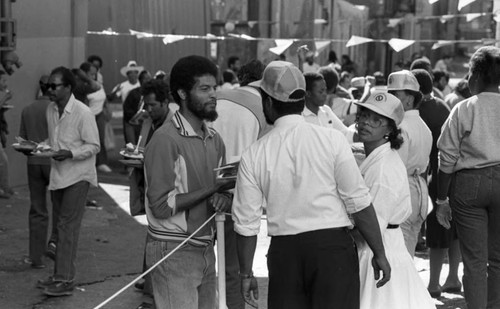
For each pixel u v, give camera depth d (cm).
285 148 570
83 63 1673
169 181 602
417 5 3014
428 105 1005
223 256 624
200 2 2408
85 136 925
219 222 622
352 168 570
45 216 1036
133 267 1077
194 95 605
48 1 1641
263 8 2478
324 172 568
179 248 610
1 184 1473
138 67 1953
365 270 643
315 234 566
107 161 1908
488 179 772
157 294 621
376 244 584
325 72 1102
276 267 575
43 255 1048
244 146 740
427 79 990
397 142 659
